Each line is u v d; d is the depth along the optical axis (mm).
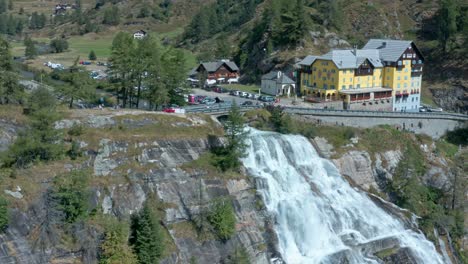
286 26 196125
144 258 82312
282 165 112625
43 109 92438
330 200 111188
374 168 128375
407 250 105438
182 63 132750
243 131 106625
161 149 98625
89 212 84125
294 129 122938
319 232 103188
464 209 126500
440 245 113375
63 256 78000
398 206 121938
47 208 79438
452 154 149375
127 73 125312
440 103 191250
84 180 83312
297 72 170875
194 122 108688
